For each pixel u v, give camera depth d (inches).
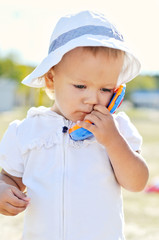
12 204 79.3
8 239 146.4
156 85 2327.8
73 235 78.7
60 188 80.4
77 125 81.6
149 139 560.7
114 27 85.0
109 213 80.6
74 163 81.8
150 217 180.7
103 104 80.5
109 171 82.4
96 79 77.9
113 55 78.6
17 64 1603.1
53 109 90.0
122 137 79.5
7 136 88.2
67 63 79.7
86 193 80.0
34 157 83.7
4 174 88.3
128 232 159.0
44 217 80.4
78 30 82.7
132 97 2176.4
